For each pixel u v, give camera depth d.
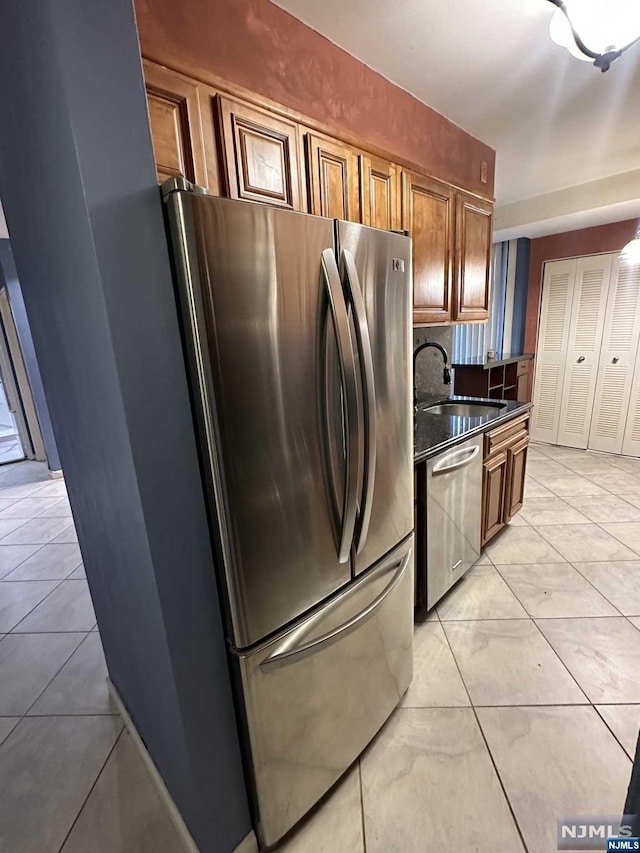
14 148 0.98
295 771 1.14
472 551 2.27
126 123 0.73
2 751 1.47
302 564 1.06
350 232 1.03
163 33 1.07
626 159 2.70
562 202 3.42
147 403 0.80
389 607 1.38
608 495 3.32
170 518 0.87
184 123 1.13
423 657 1.77
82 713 1.61
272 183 1.36
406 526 1.45
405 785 1.28
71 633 2.06
